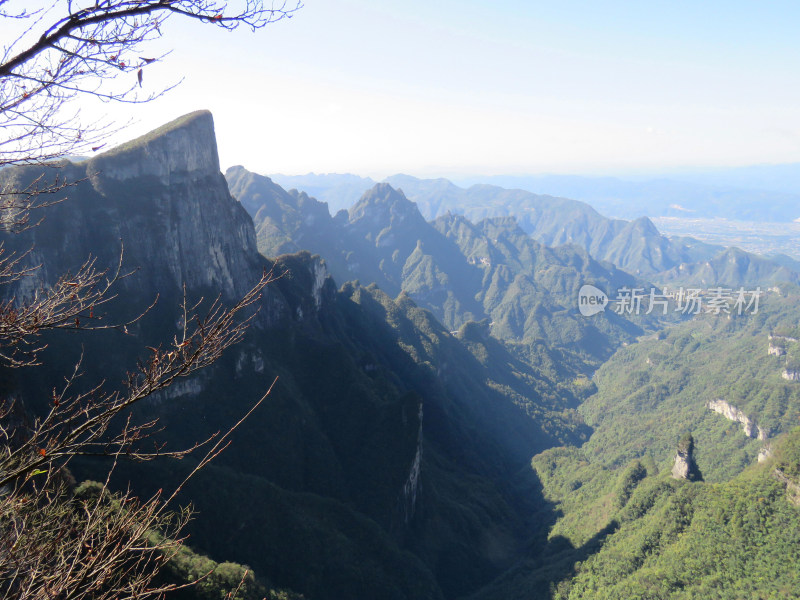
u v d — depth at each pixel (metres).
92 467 49.38
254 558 57.41
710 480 143.88
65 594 6.66
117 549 6.95
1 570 6.77
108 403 6.99
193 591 37.94
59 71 6.01
